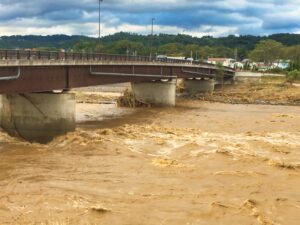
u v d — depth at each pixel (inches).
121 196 1245.1
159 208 1157.1
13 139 2042.3
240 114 3147.1
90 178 1409.9
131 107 3506.4
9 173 1451.8
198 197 1246.3
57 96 2144.4
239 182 1387.8
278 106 3740.2
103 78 2837.1
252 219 1096.2
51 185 1330.0
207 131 2352.4
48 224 1036.5
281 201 1225.4
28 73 2016.5
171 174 1466.5
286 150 1833.2
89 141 1918.1
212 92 4906.5
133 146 1861.5
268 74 6702.8
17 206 1148.5
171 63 3964.1
